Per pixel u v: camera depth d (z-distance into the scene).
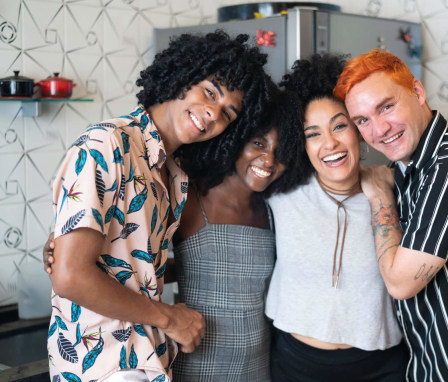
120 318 1.06
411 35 2.31
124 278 1.09
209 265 1.32
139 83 1.24
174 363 1.31
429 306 1.20
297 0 2.32
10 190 1.91
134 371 1.10
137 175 1.08
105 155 1.02
